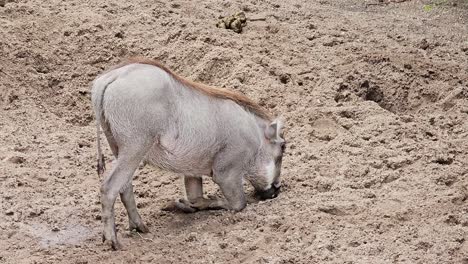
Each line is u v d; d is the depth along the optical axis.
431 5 22.02
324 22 19.67
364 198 12.16
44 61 16.62
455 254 10.65
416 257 10.50
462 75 17.30
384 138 14.19
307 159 13.56
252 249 10.81
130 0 19.25
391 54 17.78
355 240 10.94
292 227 11.29
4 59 16.28
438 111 16.05
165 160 11.59
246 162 12.04
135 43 17.30
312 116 15.02
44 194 12.30
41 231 11.35
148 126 10.85
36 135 14.28
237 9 19.67
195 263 10.50
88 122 15.41
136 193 12.69
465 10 21.69
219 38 17.56
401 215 11.59
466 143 14.14
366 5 21.94
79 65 16.73
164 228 11.62
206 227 11.48
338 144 13.96
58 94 16.00
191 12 19.09
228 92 12.03
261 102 15.58
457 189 12.41
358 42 18.42
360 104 15.56
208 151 11.69
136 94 10.74
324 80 16.41
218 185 12.01
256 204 12.20
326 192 12.45
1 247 10.90
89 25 17.66
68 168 13.22
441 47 18.91
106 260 10.58
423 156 13.46
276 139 12.28
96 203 12.11
